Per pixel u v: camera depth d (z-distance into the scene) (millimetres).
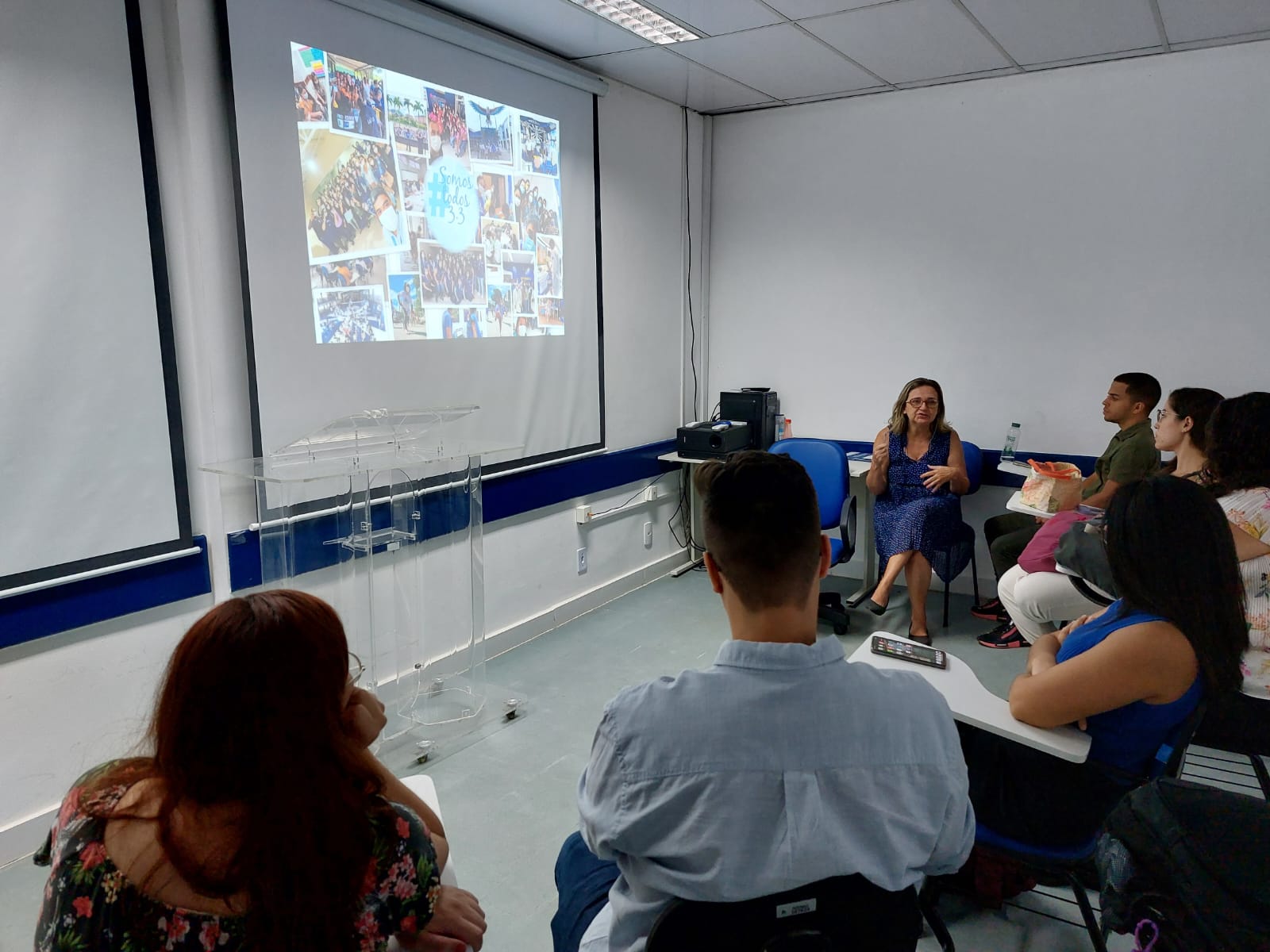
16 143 1882
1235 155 3467
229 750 787
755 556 940
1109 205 3736
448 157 3020
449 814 2295
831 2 2881
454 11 3000
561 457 3740
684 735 907
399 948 985
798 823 873
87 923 788
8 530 1938
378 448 2488
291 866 783
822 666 937
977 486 4031
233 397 2416
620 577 4246
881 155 4199
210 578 2400
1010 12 3008
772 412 4461
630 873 967
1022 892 1928
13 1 1851
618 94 3910
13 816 2043
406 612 2570
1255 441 2016
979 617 3887
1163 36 3279
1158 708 1429
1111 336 3816
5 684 1997
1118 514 1443
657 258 4324
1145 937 1180
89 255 2031
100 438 2092
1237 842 1108
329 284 2633
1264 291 3496
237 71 2307
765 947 897
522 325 3439
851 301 4395
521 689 3109
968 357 4145
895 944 946
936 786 940
